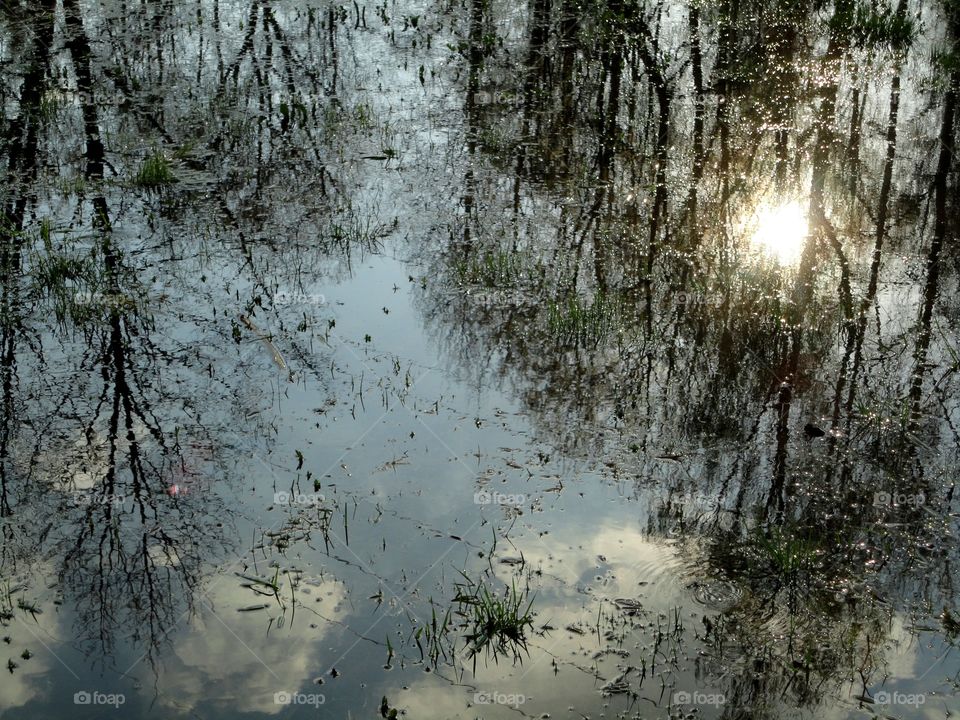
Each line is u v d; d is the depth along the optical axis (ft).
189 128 28.89
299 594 12.44
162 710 10.61
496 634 11.86
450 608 12.26
